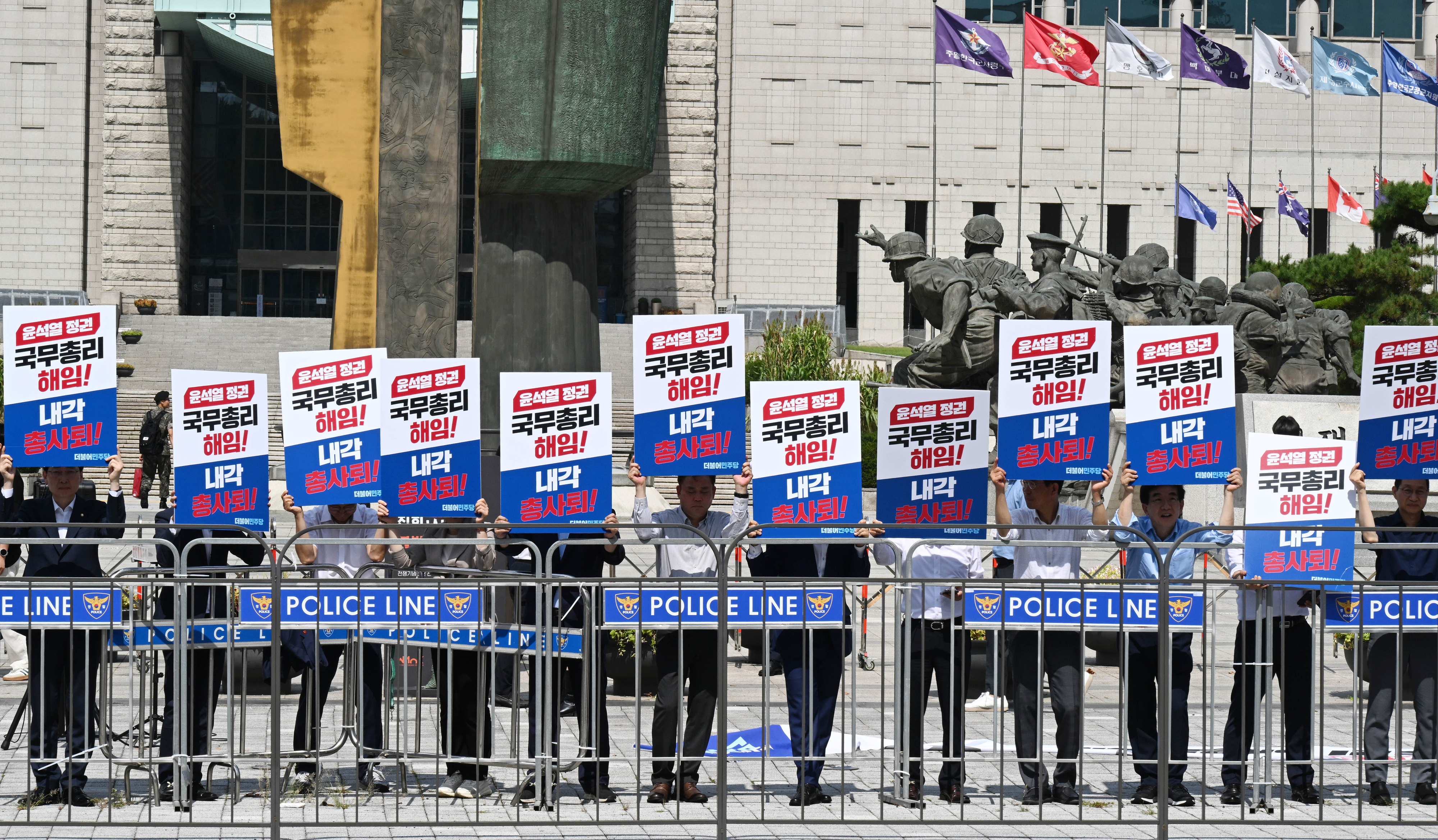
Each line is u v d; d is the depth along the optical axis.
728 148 68.62
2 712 13.61
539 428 10.31
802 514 10.08
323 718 13.33
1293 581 9.62
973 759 10.54
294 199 69.88
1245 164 69.31
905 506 10.09
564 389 10.30
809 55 68.69
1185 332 10.15
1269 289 29.92
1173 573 10.68
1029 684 10.26
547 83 15.81
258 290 69.94
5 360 10.09
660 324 10.23
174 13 60.84
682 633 10.12
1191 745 12.90
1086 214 69.00
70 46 64.69
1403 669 11.88
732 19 68.50
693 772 10.30
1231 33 69.38
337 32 15.69
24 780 10.81
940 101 68.75
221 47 63.91
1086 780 11.46
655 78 16.55
